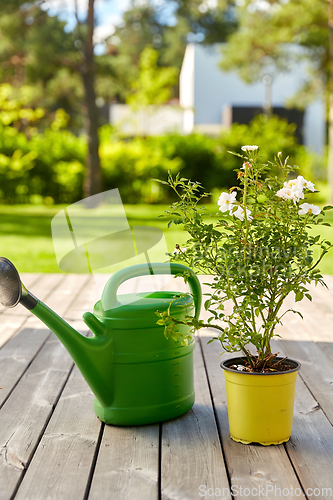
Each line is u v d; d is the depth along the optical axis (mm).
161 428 1718
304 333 2754
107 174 11711
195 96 20109
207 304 1560
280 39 11172
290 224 1562
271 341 2635
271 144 12438
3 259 1529
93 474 1435
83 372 1673
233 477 1401
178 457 1514
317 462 1474
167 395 1751
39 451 1562
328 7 10266
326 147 14164
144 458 1514
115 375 1710
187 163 12016
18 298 1536
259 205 1575
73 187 11562
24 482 1397
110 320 1688
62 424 1754
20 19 10344
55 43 10359
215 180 12125
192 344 1848
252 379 1542
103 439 1639
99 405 1766
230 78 20062
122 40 15508
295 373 1579
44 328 2885
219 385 2080
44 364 2332
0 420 1782
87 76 10977
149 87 13875
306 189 1515
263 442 1569
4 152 11141
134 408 1717
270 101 19359
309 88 13836
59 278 4102
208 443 1601
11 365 2318
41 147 11414
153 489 1356
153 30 15758
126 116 14297
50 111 18812
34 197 11469
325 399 1922
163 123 15305
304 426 1707
